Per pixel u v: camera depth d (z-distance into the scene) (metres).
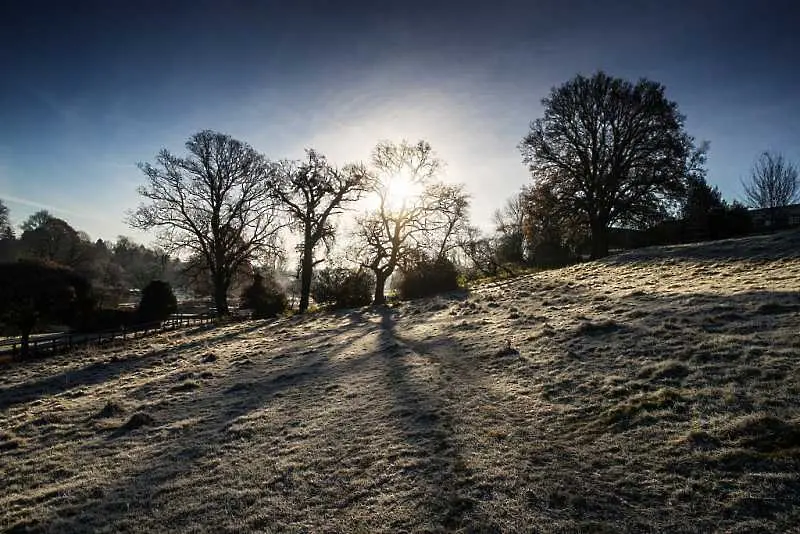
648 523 4.56
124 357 20.75
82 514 6.57
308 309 37.31
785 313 9.87
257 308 37.94
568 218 38.16
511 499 5.32
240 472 7.27
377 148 34.78
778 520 4.24
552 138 38.16
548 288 22.45
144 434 9.86
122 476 7.78
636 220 36.19
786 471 4.84
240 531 5.57
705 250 24.77
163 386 14.09
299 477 6.78
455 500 5.48
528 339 12.38
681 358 8.61
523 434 6.99
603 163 36.78
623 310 13.61
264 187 39.09
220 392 12.59
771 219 44.19
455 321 17.84
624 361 9.20
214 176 38.53
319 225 37.22
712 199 43.25
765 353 7.89
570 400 7.96
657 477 5.27
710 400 6.72
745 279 15.27
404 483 6.09
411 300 31.36
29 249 64.50
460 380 10.09
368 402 9.68
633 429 6.44
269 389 12.19
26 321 23.84
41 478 8.15
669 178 33.59
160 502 6.64
